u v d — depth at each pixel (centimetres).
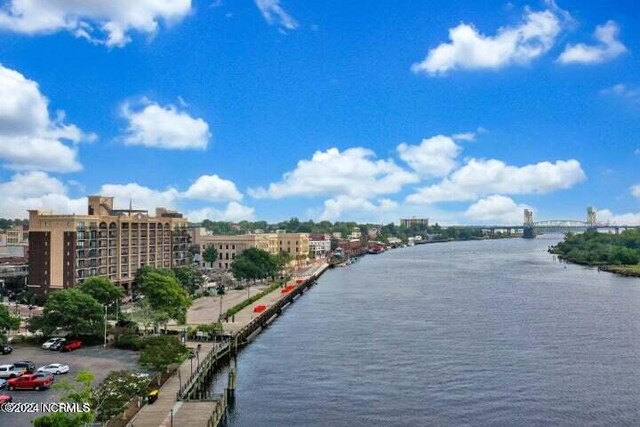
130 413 7269
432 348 11894
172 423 6706
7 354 10456
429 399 8706
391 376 9894
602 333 13375
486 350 11706
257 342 12800
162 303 12706
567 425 7719
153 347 9019
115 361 9931
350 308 17762
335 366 10581
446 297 19925
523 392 9019
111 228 18362
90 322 11575
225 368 10525
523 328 14000
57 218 16938
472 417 7975
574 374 9994
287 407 8388
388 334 13412
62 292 11694
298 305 18788
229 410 8250
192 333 12088
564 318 15400
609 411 8212
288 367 10556
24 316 14400
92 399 6500
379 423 7769
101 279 13750
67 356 10319
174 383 8612
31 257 17088
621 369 10312
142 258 19638
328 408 8338
